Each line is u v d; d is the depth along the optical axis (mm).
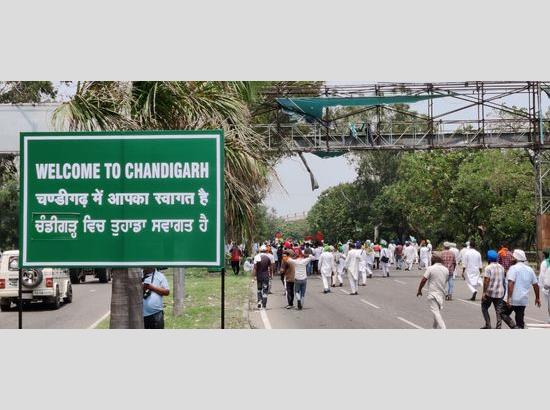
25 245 12016
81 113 11742
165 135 11969
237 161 13438
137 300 12375
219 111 13305
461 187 54469
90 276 45562
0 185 56125
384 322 19391
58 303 24578
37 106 15023
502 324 18906
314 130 38531
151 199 11945
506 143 37656
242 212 14109
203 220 11906
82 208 11984
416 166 58438
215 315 19922
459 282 35031
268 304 24500
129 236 11945
